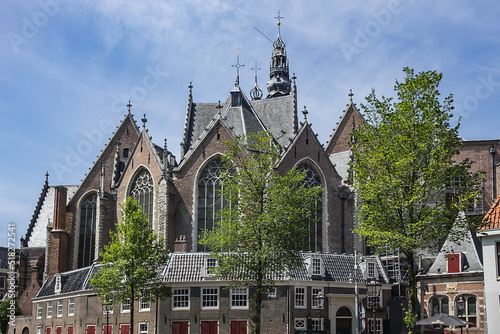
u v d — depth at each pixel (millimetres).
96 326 61719
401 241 38281
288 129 82125
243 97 84188
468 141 75875
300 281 57031
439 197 41156
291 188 50812
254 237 48281
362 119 85188
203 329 56594
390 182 38625
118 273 53875
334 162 83188
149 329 57656
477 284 53000
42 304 70750
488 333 44250
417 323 46625
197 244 72750
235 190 49844
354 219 74625
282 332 55594
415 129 38781
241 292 57000
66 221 83562
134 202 57375
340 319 58656
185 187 74000
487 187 74062
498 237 44844
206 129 75250
